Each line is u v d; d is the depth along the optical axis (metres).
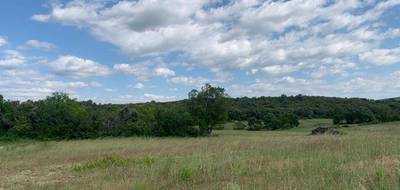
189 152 20.64
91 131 57.03
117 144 33.72
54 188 12.08
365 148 16.03
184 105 61.47
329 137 26.84
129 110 60.78
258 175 11.52
